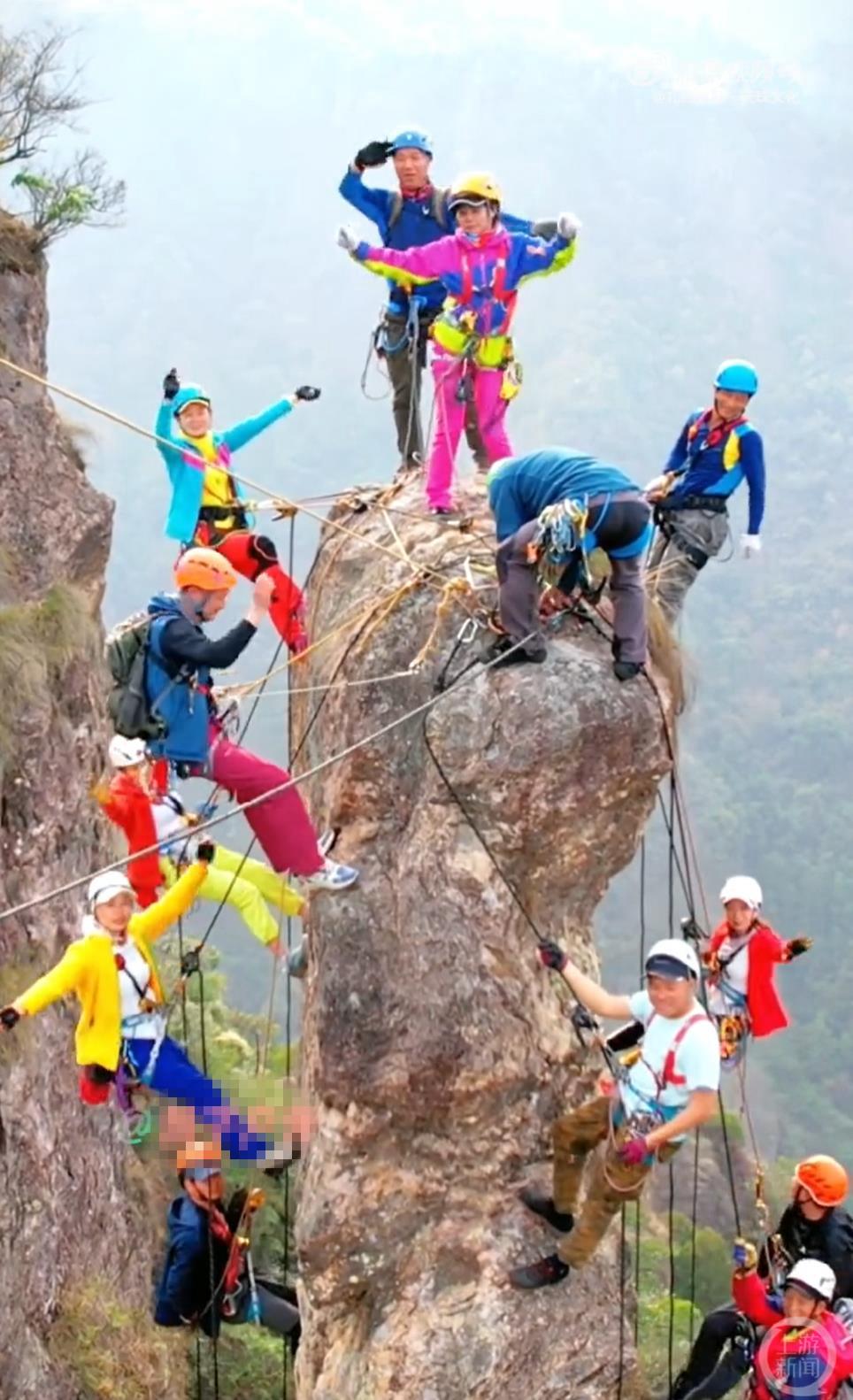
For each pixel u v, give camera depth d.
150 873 9.30
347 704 9.04
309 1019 9.43
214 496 10.91
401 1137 8.75
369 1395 8.40
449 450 9.51
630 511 7.75
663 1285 23.23
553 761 8.23
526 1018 8.53
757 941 8.62
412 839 8.70
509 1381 8.36
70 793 12.39
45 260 14.21
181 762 9.00
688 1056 7.13
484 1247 8.53
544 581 7.91
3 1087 11.02
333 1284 8.79
